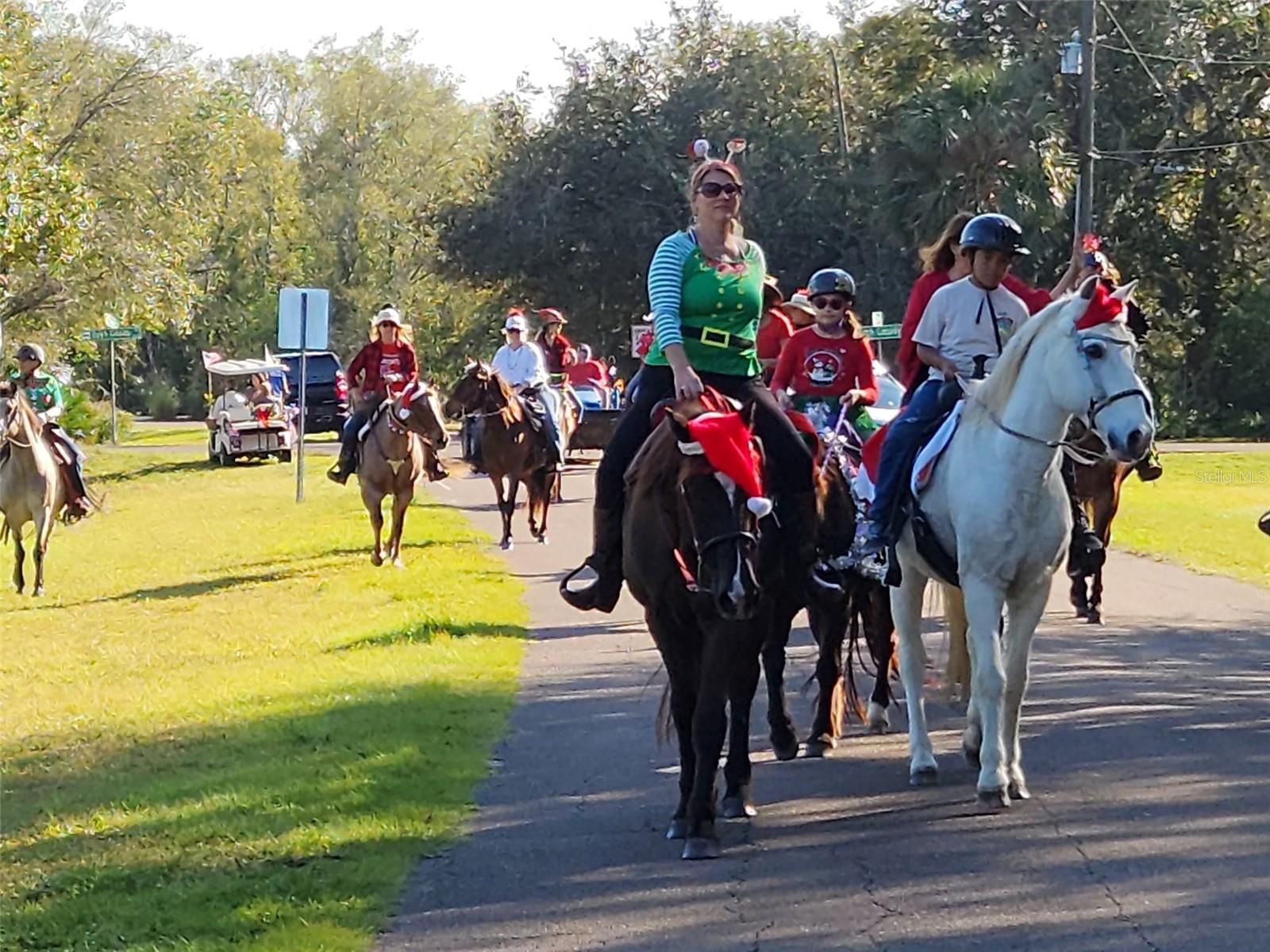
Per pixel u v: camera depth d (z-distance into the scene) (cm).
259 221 7612
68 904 666
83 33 4322
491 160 5856
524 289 5853
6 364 3838
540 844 760
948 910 655
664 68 5784
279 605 1576
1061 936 621
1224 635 1359
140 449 4912
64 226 3266
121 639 1407
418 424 1838
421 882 704
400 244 8150
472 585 1662
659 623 756
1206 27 5053
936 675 1192
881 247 5066
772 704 927
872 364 991
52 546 2284
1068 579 1745
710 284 764
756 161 5447
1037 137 4350
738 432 701
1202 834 753
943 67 4931
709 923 646
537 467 2077
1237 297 5138
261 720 1020
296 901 666
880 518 854
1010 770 827
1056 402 763
